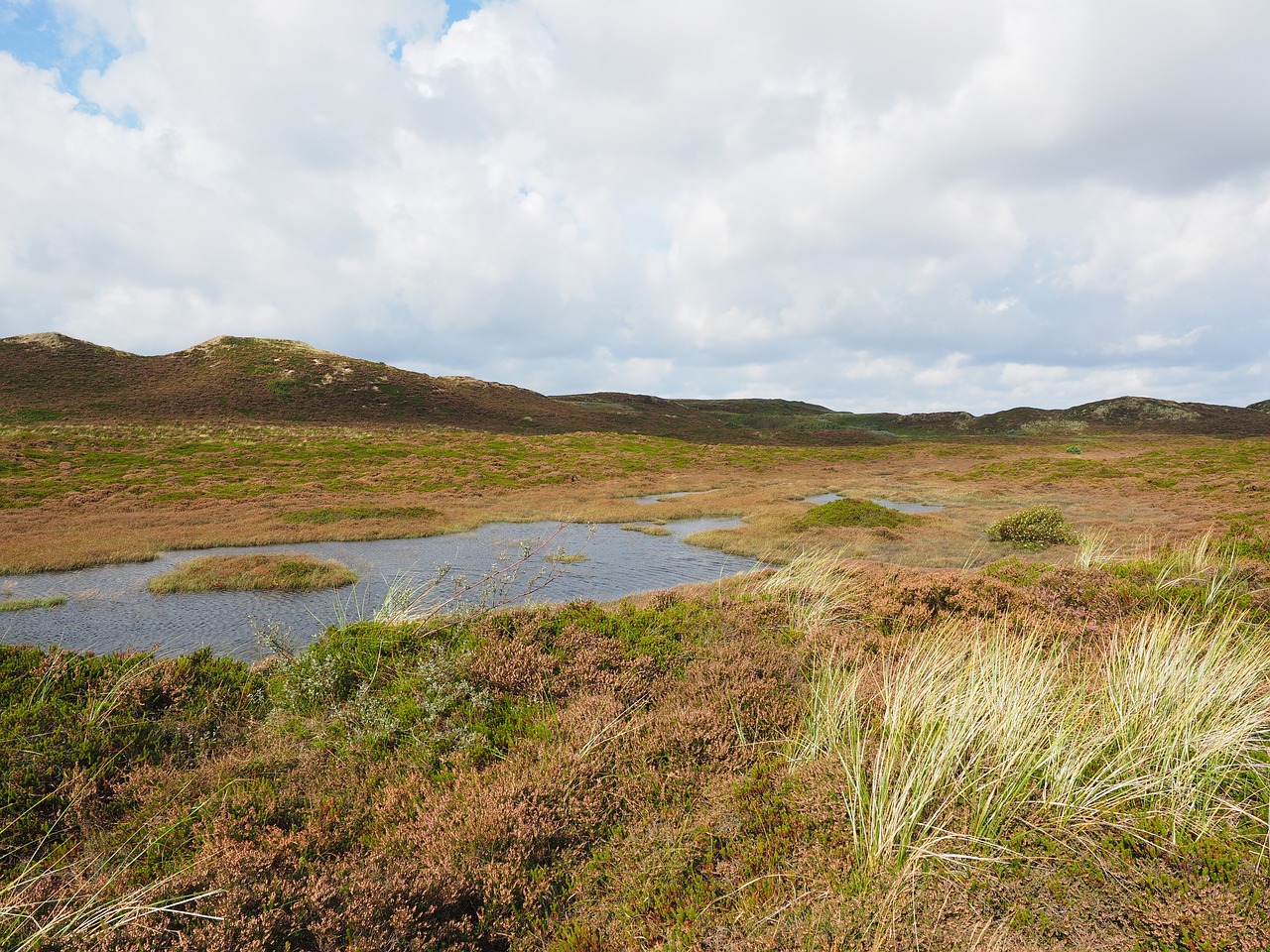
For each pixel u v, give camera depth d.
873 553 22.33
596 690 6.52
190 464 49.03
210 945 3.21
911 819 3.83
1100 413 148.12
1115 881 3.47
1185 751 4.37
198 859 3.91
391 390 106.19
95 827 4.75
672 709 5.98
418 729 5.95
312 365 107.88
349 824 4.61
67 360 95.88
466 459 57.34
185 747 6.04
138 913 3.47
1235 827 3.88
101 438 58.28
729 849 4.07
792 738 5.41
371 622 8.75
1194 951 3.01
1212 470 48.09
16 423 66.62
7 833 4.59
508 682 6.65
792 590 10.41
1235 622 7.45
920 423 155.00
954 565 20.17
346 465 52.16
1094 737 4.70
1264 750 4.61
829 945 3.15
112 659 7.28
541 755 5.22
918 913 3.35
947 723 4.81
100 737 5.71
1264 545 13.01
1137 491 40.12
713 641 7.98
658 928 3.53
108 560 21.41
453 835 4.28
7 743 5.38
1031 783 4.43
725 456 68.38
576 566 21.56
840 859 3.77
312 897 3.57
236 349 111.56
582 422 112.56
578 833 4.45
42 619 14.72
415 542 26.30
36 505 32.44
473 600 14.86
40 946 3.29
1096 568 11.16
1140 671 5.71
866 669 6.56
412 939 3.47
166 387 92.19
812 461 69.88
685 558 23.19
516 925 3.72
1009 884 3.46
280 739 6.00
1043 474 52.50
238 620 14.57
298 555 21.00
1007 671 5.69
